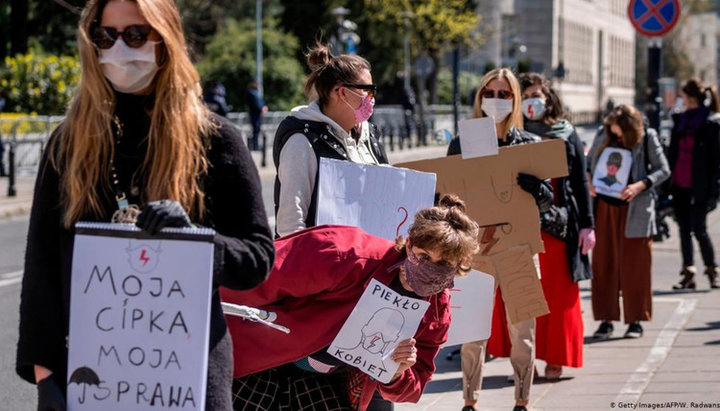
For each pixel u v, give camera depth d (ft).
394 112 131.95
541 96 22.04
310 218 14.90
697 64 288.92
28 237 9.45
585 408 20.04
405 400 12.82
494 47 198.29
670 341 26.27
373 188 14.52
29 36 129.59
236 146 9.63
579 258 22.07
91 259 9.03
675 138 34.24
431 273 11.68
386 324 12.07
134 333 9.05
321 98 15.42
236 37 143.74
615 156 27.14
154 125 9.30
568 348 22.06
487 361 25.18
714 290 34.37
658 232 44.80
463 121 18.71
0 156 73.31
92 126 9.27
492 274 18.97
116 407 9.07
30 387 23.09
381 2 150.61
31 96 87.04
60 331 9.30
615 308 26.86
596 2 252.62
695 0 258.37
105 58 9.27
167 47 9.27
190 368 9.04
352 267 11.95
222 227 9.61
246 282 9.46
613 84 272.31
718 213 60.08
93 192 9.29
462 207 14.99
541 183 18.72
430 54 156.87
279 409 12.67
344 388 12.92
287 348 12.17
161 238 8.97
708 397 20.48
